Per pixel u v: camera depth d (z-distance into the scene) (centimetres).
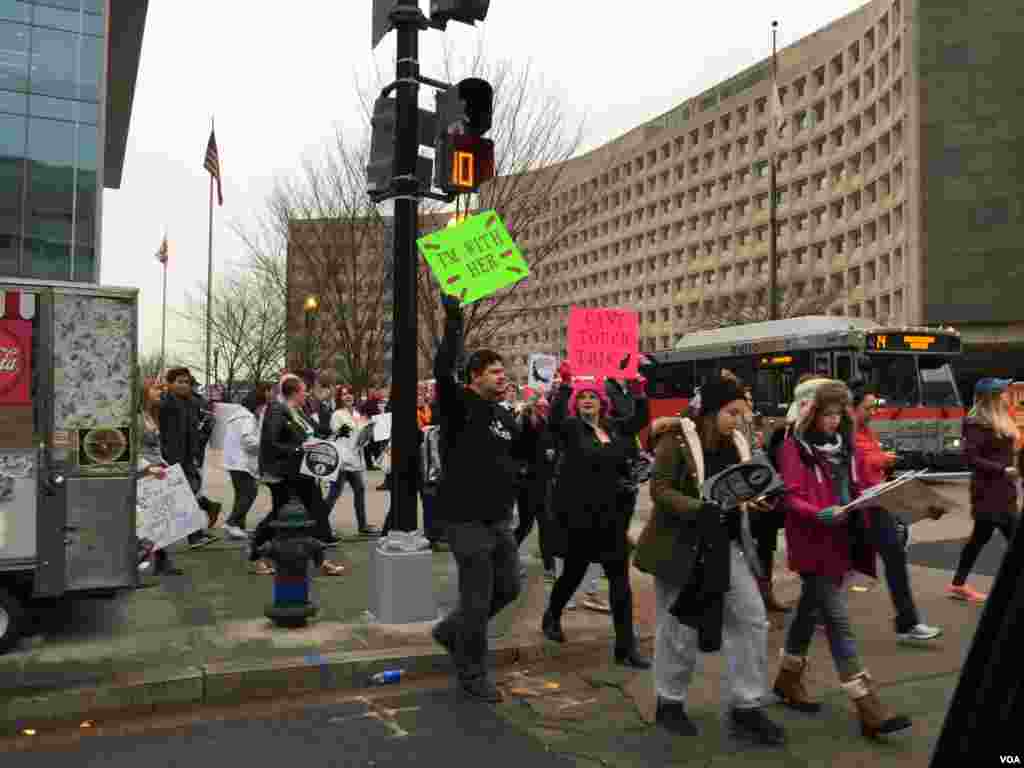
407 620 609
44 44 1950
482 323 2261
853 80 6097
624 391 647
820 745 423
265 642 557
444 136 614
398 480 619
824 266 6412
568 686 519
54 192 1945
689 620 413
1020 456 648
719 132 7700
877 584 774
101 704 461
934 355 1739
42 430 553
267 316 4088
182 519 750
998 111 4519
